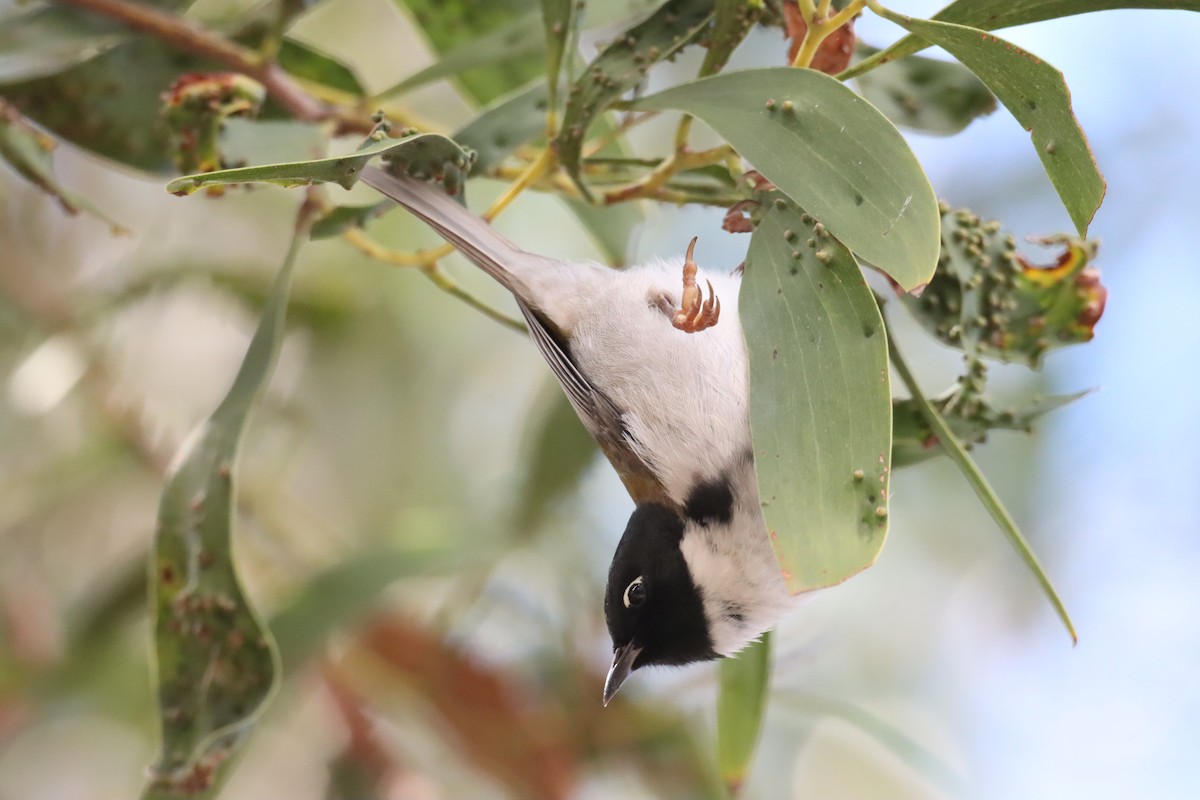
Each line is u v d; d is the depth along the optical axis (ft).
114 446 34.55
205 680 20.63
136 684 33.32
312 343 36.94
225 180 14.98
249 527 34.63
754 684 24.80
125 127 24.21
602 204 20.53
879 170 15.02
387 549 28.17
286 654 26.76
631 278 23.65
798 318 16.26
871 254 14.70
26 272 34.35
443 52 26.61
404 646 32.63
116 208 37.11
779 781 36.01
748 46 35.83
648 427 23.07
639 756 33.78
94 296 34.09
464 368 38.52
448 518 31.81
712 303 19.89
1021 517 39.40
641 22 19.13
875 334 15.67
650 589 23.77
